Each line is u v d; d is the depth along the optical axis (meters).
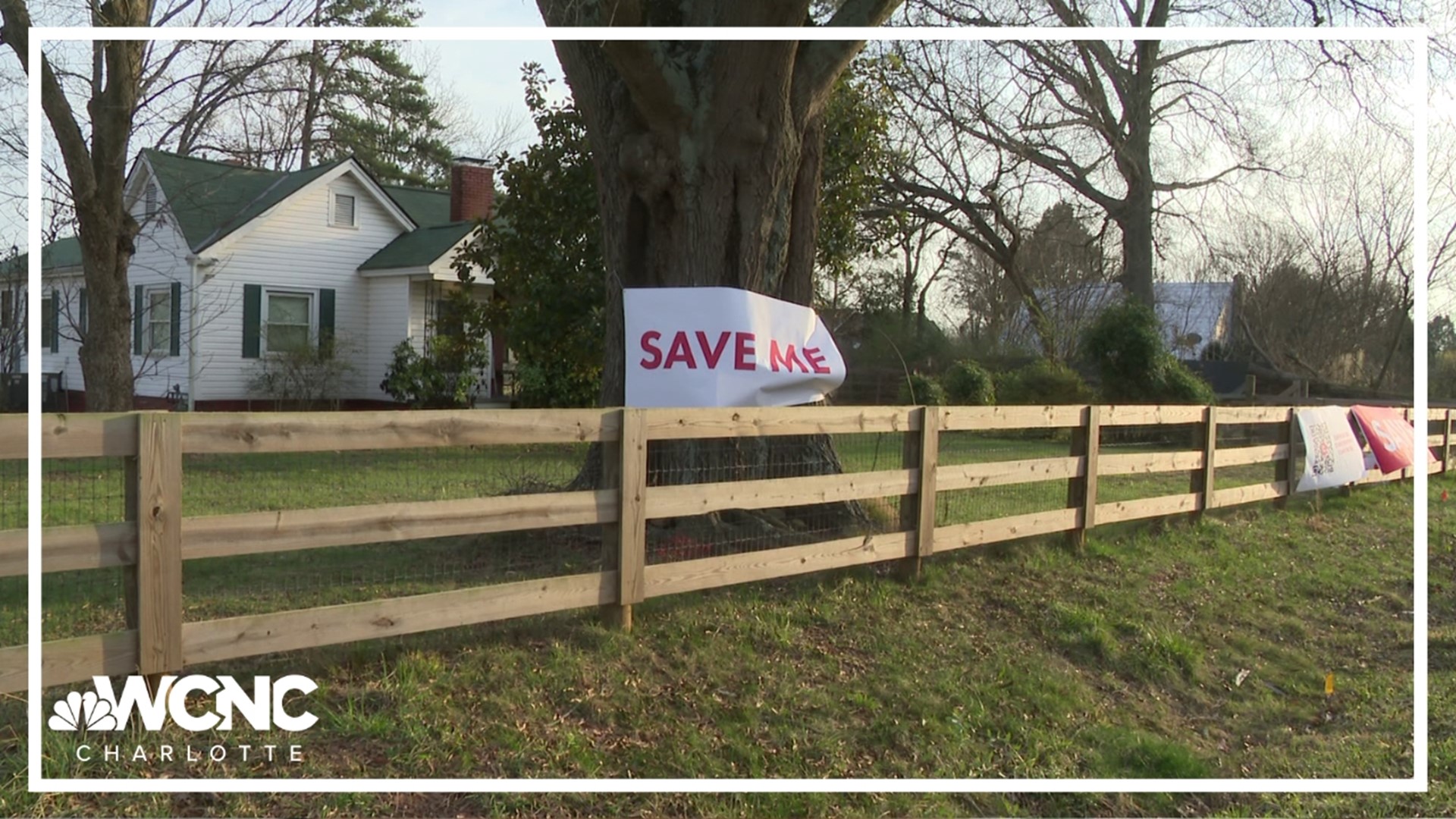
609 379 7.07
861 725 4.85
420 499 7.36
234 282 18.31
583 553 6.20
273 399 18.75
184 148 14.79
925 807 4.34
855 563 6.11
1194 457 8.89
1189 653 6.18
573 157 11.80
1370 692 6.02
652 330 6.28
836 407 6.02
